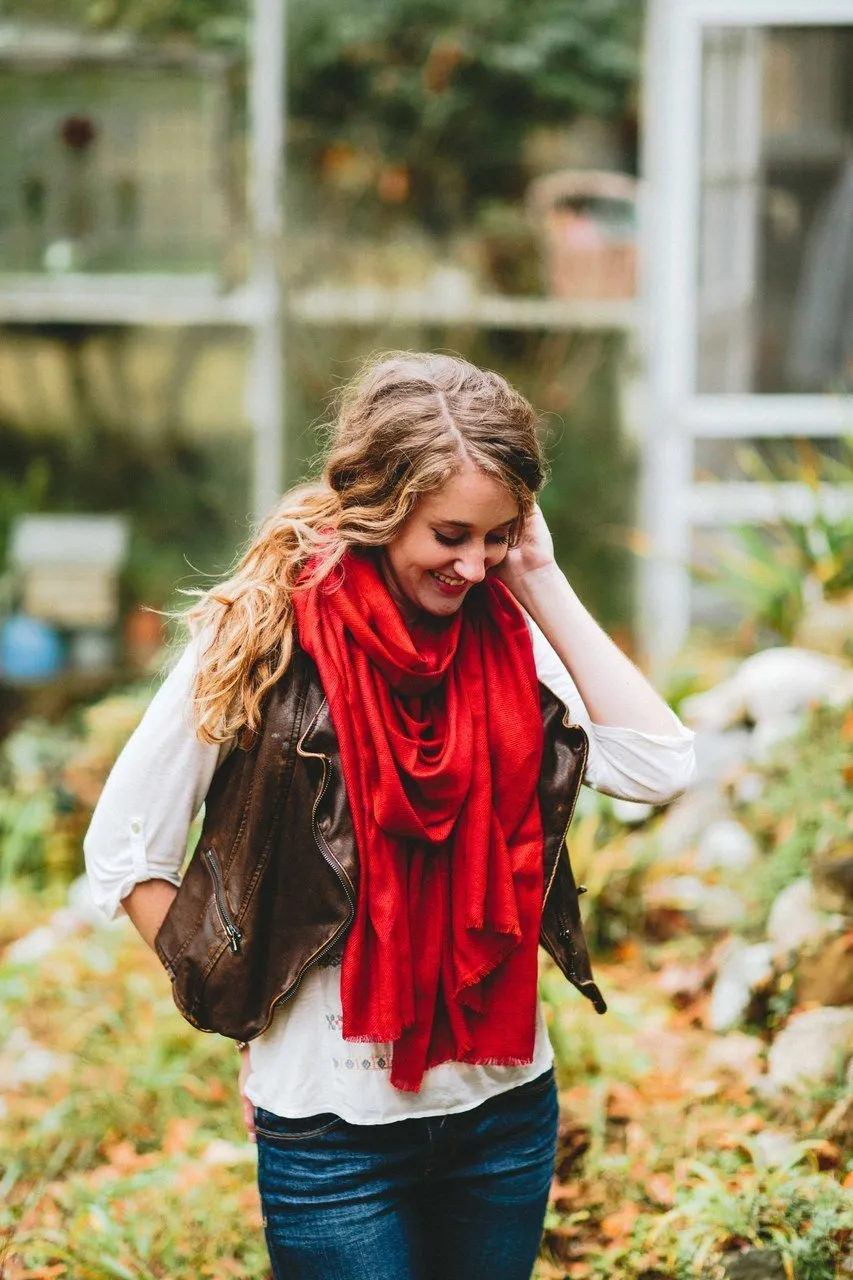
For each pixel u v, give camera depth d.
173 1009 4.69
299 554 2.23
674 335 7.69
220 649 2.17
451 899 2.22
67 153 7.65
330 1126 2.21
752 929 4.65
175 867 2.31
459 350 8.99
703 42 7.49
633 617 8.45
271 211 8.05
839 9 7.41
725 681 6.33
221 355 8.98
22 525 8.09
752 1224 3.23
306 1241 2.21
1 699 7.67
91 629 7.89
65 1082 4.44
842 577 6.49
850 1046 3.82
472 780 2.20
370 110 9.62
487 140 9.77
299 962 2.16
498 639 2.28
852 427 7.39
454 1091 2.25
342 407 2.31
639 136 9.92
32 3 8.06
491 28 9.52
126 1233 3.57
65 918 5.59
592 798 5.41
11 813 6.35
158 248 7.80
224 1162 3.87
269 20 7.88
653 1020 4.45
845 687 5.42
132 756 2.24
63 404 8.92
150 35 8.13
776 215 7.59
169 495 9.08
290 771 2.17
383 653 2.15
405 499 2.06
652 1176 3.59
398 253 9.54
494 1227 2.32
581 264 8.55
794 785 4.96
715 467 7.75
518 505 2.10
